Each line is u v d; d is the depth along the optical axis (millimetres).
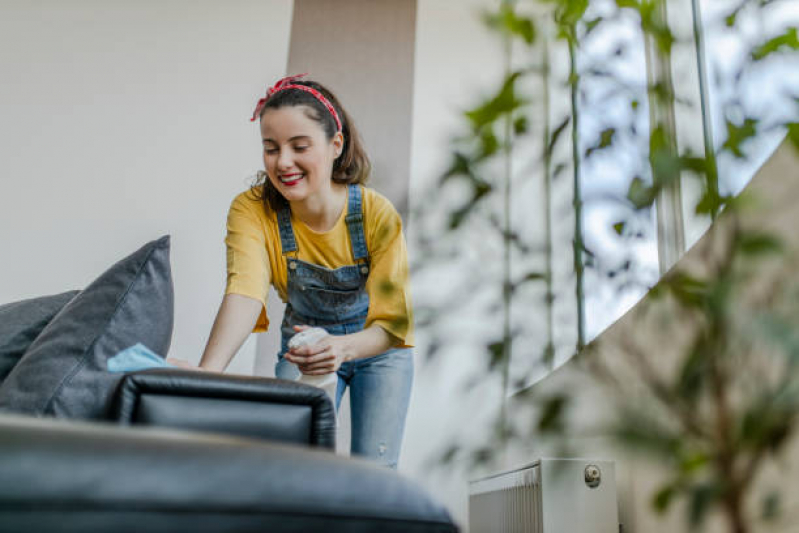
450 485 2895
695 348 437
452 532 561
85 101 3418
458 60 3658
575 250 636
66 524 381
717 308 426
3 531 365
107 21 3525
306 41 3656
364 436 1947
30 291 3197
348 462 548
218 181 3391
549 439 448
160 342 1315
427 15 3719
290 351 1661
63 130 3375
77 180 3328
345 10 3707
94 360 1213
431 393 2881
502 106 488
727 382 427
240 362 3146
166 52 3521
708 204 451
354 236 1974
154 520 406
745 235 433
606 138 539
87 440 421
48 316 1495
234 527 435
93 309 1243
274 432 1102
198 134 3436
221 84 3512
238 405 1098
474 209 528
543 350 588
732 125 476
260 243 1989
